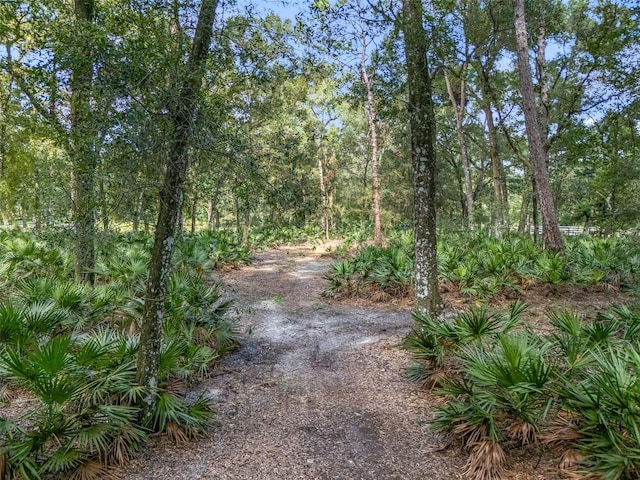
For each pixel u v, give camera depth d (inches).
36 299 242.2
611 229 764.0
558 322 190.1
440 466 145.9
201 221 1156.5
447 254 441.7
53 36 183.8
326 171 1144.8
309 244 1048.8
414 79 245.4
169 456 152.6
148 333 163.5
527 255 436.5
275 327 336.2
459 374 198.4
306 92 729.0
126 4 176.4
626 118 592.7
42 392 129.5
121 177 148.8
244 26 187.5
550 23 531.2
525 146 896.9
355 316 365.7
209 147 160.1
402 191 1043.9
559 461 131.4
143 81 146.7
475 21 521.3
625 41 504.1
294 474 143.9
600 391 117.7
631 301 346.9
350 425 179.0
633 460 105.2
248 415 189.0
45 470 132.9
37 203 330.6
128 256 386.6
